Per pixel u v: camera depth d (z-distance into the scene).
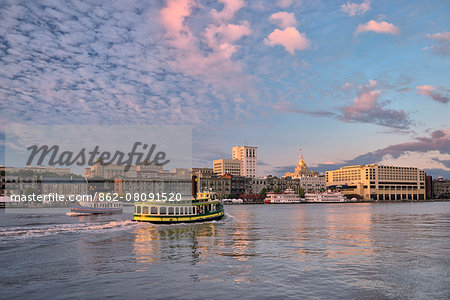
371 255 41.44
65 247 46.19
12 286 28.44
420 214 133.75
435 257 40.44
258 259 38.94
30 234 58.19
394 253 42.88
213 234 60.50
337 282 29.84
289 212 150.38
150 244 48.97
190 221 78.38
